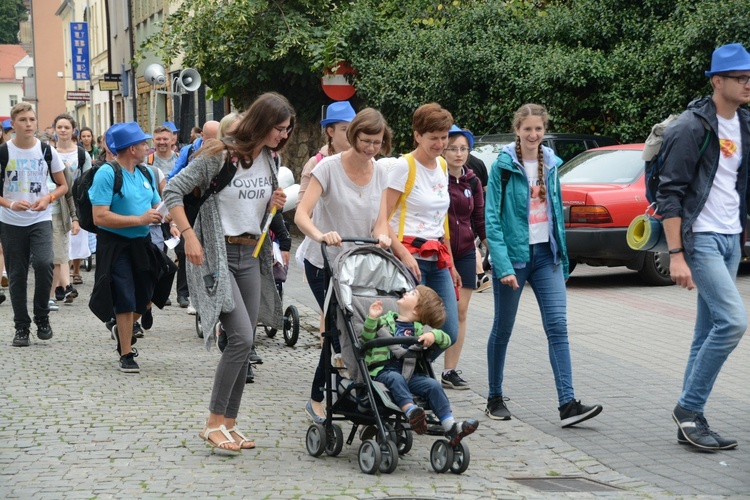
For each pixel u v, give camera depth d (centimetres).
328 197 799
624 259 1628
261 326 1354
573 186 1652
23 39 15138
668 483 687
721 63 747
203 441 784
